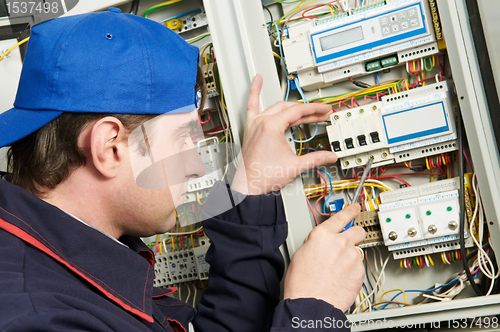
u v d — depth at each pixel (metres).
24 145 0.56
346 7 1.20
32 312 0.41
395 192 1.12
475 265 1.04
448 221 1.04
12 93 1.26
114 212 0.58
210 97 1.29
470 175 1.06
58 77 0.52
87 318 0.44
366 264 1.22
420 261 1.15
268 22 1.30
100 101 0.53
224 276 0.79
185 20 1.36
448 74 1.14
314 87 1.24
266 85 1.09
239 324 0.75
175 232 1.36
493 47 0.89
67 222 0.53
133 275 0.58
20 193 0.52
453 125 1.05
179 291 1.43
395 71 1.20
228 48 1.08
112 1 1.22
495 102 0.93
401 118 1.10
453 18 0.98
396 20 1.08
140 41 0.55
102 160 0.53
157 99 0.56
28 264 0.48
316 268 0.66
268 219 0.84
